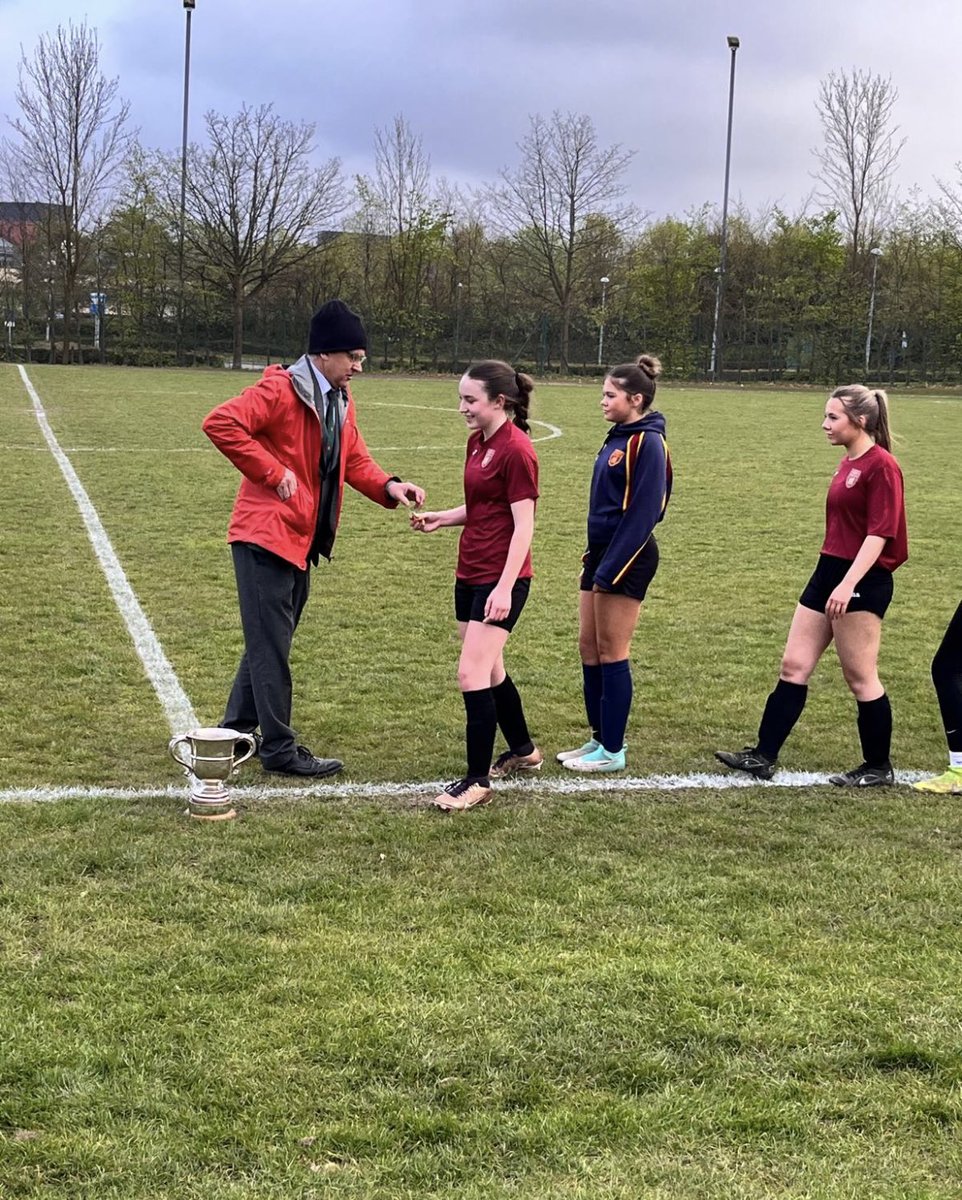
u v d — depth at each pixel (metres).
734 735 5.52
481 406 4.41
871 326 46.03
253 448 4.51
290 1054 2.70
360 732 5.39
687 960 3.21
